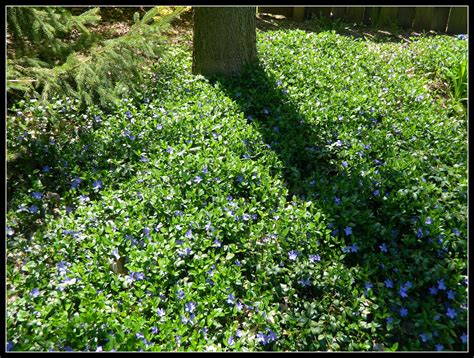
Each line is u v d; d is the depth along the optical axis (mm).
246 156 1759
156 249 1330
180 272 1339
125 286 1252
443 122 2045
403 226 1485
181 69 2414
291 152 1812
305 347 1159
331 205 1534
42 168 1710
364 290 1281
